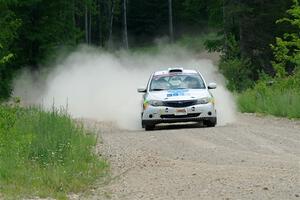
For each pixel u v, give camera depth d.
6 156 21.77
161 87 37.59
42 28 83.81
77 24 154.25
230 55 91.69
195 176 20.64
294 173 20.53
